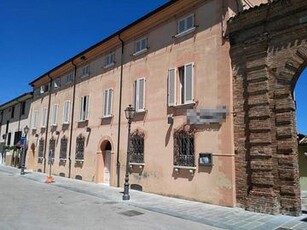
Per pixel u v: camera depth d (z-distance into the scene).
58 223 9.21
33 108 33.41
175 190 14.40
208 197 12.88
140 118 17.22
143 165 16.50
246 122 12.11
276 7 11.52
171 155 14.86
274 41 11.65
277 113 11.26
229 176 12.21
